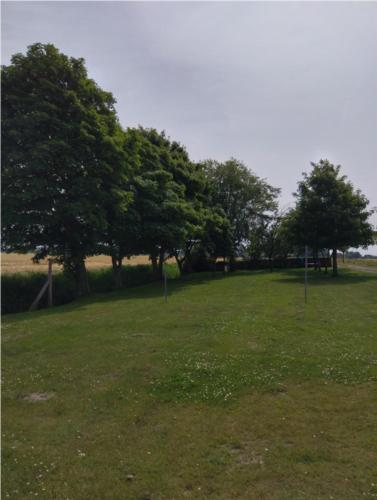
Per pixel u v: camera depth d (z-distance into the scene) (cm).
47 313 1406
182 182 3105
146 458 401
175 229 2388
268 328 1002
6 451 419
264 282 2508
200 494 341
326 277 2861
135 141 2233
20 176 1576
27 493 346
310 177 2977
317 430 451
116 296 1927
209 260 4341
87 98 1911
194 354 773
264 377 631
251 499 332
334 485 347
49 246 1927
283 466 379
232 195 4669
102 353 807
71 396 577
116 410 524
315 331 965
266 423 472
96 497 340
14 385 627
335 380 614
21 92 1703
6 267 3378
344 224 2788
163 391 588
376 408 508
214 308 1393
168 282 2802
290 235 3064
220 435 446
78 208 1647
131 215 2184
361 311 1278
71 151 1677
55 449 422
